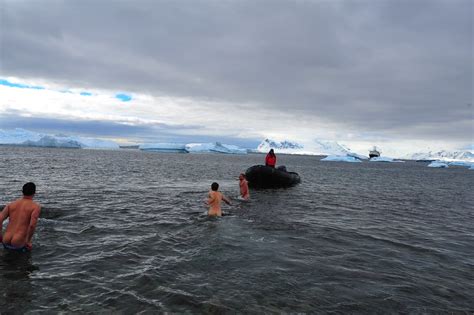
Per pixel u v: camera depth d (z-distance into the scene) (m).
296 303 4.99
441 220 13.23
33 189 6.88
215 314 4.57
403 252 8.09
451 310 5.02
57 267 6.07
